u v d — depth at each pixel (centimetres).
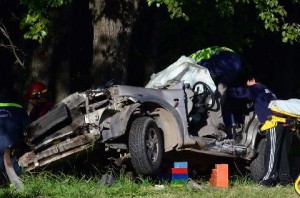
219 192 2036
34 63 2853
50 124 2008
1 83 3269
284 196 2027
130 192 1988
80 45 3431
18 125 2095
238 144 2430
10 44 3045
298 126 2314
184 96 2230
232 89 2530
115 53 2623
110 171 2138
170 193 2030
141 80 3603
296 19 3706
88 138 1983
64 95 3022
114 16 2612
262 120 2481
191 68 2364
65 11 2919
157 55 3419
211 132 2316
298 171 2891
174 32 3341
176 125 2175
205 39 3353
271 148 2309
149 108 2177
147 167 2042
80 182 2044
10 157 2038
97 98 2081
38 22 2442
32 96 2242
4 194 1881
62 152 2002
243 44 3362
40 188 1945
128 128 2058
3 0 3095
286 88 4162
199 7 3177
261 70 4181
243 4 3178
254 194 2017
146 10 3322
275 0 2734
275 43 4038
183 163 2197
